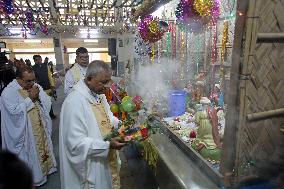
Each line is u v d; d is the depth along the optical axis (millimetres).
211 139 1770
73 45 15594
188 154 1841
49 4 6777
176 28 3316
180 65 3293
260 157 1278
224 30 2350
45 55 16047
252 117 1176
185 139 1989
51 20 7773
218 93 2488
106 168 1823
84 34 12234
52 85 5984
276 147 1303
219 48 2553
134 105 2688
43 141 2930
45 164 2945
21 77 2695
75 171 1717
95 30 11844
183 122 2375
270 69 1166
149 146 2143
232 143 1256
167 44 3523
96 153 1616
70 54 15336
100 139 1666
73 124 1603
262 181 1268
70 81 3131
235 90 1172
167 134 2256
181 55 3244
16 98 2643
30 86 2760
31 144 2750
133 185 2781
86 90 1715
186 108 2701
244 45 1083
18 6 5152
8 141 2676
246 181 1266
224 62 2408
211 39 2668
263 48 1118
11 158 505
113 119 2021
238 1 1074
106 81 1653
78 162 1621
